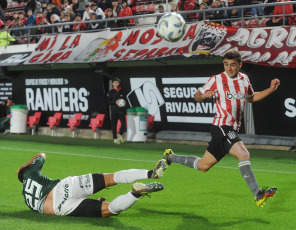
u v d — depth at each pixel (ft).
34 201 27.48
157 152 67.77
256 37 69.41
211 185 40.37
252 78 73.61
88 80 92.48
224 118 28.89
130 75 87.56
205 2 85.92
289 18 72.59
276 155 64.64
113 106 81.87
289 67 64.13
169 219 28.07
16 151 67.97
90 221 26.84
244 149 28.12
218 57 73.67
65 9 110.11
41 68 97.19
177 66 81.05
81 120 95.45
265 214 29.66
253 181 27.14
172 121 84.33
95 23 94.32
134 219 27.84
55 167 51.24
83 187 26.55
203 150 70.33
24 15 118.73
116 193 36.37
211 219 28.25
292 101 71.00
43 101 101.35
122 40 83.05
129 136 84.58
